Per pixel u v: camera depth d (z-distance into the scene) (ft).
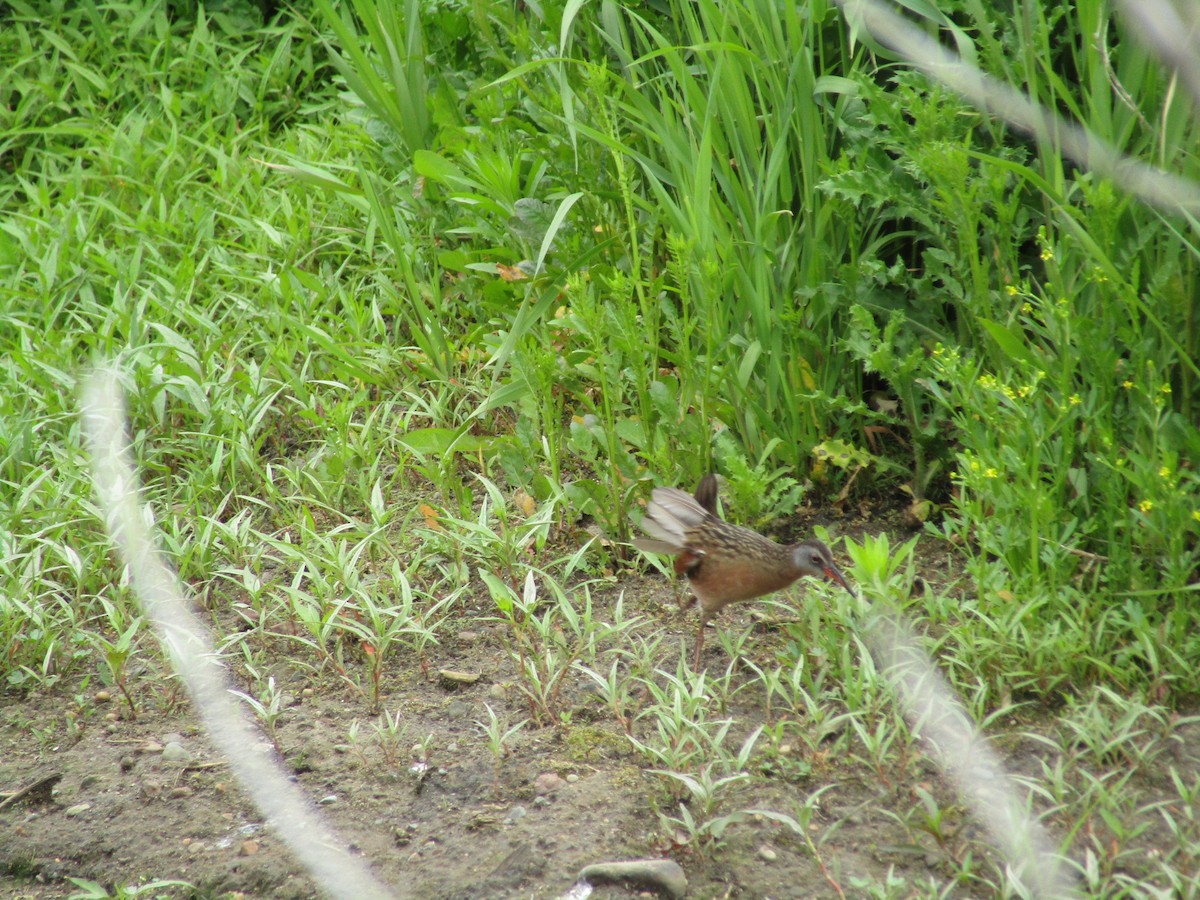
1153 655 25.44
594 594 31.32
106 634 30.99
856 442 34.27
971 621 27.45
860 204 33.78
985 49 30.55
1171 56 20.72
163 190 49.90
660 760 24.82
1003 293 30.22
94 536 33.68
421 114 42.65
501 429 38.14
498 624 30.42
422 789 25.04
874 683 25.30
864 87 29.91
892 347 32.32
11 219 48.85
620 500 32.07
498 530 33.68
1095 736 23.97
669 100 34.71
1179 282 27.66
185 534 34.58
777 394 33.27
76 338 42.34
